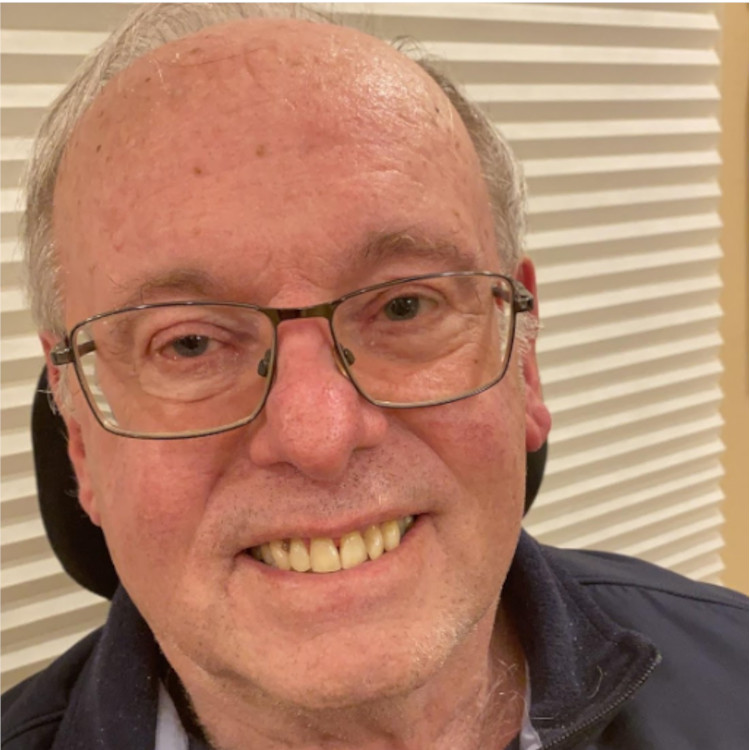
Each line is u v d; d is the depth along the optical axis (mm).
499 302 625
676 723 771
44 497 840
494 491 587
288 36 542
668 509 1678
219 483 538
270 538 527
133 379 552
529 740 694
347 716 612
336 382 499
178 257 498
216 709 670
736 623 907
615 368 1503
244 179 494
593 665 737
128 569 585
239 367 542
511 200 728
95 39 1000
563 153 1382
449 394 561
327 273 503
